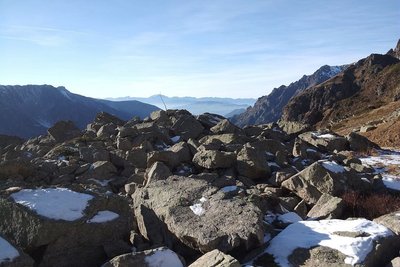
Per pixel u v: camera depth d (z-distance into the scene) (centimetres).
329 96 17100
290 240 920
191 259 939
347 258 816
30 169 1522
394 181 1576
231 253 900
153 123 2356
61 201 908
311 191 1370
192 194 1083
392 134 3694
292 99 18175
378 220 1035
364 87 15375
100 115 2834
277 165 1705
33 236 823
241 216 955
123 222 945
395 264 817
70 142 2159
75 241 866
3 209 868
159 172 1346
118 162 1770
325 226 976
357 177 1441
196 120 2336
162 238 1010
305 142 2306
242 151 1605
